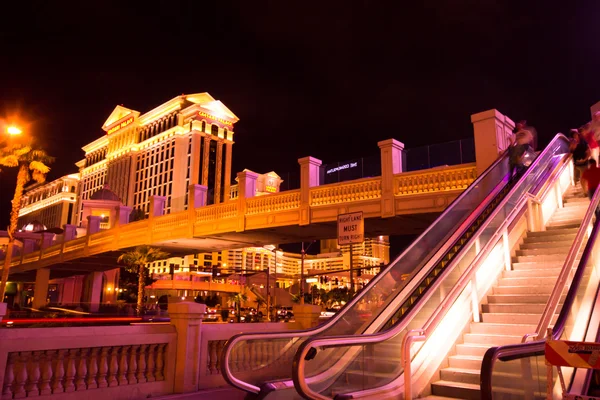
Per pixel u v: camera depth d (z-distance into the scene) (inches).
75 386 263.9
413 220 690.2
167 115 6003.9
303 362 239.5
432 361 295.3
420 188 631.8
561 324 224.2
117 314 949.2
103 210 2965.1
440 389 280.7
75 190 7687.0
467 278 327.9
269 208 807.1
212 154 5723.4
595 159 473.7
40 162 1350.9
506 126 593.6
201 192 985.5
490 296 357.7
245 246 1117.7
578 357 158.7
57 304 911.0
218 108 5826.8
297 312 433.4
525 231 444.1
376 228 780.6
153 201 1126.4
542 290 342.3
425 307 305.3
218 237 952.9
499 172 521.3
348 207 701.3
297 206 764.0
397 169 669.9
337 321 318.3
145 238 1144.8
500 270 385.7
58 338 254.8
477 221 440.8
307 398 243.1
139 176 6176.2
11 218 1349.7
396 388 270.7
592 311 280.8
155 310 1058.1
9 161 1301.7
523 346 200.4
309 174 755.4
